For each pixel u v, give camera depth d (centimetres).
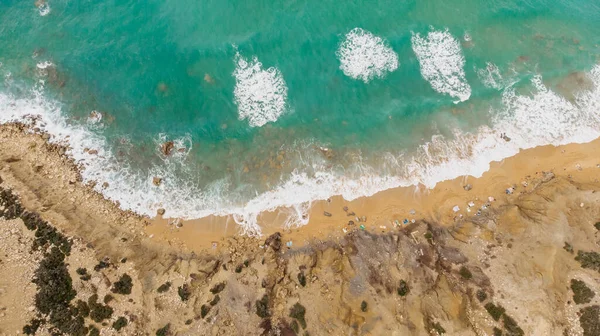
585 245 2556
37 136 2811
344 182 2819
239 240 2630
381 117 3023
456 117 3056
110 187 2725
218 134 2925
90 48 3084
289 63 3091
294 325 2339
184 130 2927
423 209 2775
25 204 2572
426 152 2942
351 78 3106
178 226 2650
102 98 2964
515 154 2972
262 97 3006
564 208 2669
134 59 3078
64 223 2548
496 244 2594
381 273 2486
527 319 2317
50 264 2417
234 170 2830
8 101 2895
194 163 2842
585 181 2873
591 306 2339
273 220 2698
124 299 2369
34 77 2975
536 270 2459
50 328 2262
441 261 2586
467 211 2769
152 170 2798
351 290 2430
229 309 2378
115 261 2480
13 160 2717
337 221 2708
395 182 2847
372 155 2908
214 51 3091
